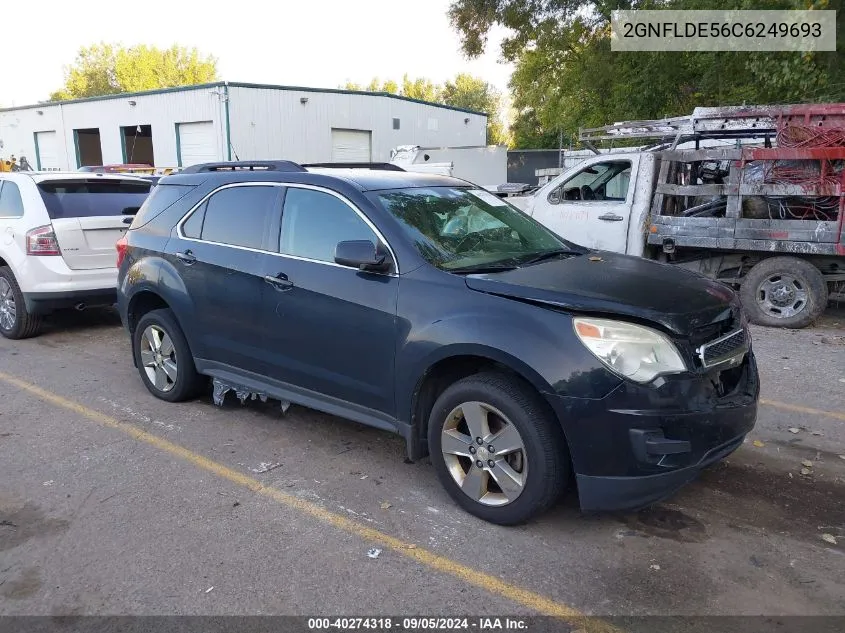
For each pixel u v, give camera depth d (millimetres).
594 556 3328
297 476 4219
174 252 5148
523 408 3363
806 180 7371
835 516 3693
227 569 3242
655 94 18469
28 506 3861
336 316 4055
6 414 5324
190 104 27359
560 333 3252
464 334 3467
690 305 3426
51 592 3090
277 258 4438
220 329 4848
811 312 7715
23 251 7320
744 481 4094
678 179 8500
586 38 21203
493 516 3578
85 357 6992
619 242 8625
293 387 4469
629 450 3154
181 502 3893
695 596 3020
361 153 30547
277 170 4918
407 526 3615
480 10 21953
